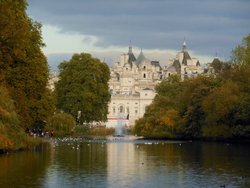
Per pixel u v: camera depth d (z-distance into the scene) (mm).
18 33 78750
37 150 96562
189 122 147750
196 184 54469
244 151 97250
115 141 147750
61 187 51844
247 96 122375
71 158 80438
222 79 146750
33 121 101375
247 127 120625
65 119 173000
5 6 75250
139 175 60781
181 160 78875
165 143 133875
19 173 60406
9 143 78562
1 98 82312
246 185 53875
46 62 105125
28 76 92188
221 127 129375
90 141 146125
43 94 102688
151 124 168750
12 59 86000
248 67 140000
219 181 56438
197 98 145000
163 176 60062
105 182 55250
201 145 121125
